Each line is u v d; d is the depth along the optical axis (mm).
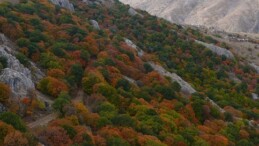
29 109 44344
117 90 58250
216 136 56344
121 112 53500
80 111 46500
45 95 50688
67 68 59969
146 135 46625
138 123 49562
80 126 41531
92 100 53500
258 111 82812
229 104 80938
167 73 84375
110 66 67375
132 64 75938
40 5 88250
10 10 73812
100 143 39688
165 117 55188
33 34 65562
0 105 41531
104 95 55406
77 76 58875
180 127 54688
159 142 44969
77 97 54594
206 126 62312
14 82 45656
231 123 67438
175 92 69562
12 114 37094
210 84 92500
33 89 48188
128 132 45000
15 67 50062
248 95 93500
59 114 44688
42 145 35594
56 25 79938
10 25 63531
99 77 58812
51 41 66688
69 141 37344
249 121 73375
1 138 34031
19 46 59969
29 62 55281
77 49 68188
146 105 56875
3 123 34906
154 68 84000
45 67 58281
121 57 74750
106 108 50531
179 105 63562
